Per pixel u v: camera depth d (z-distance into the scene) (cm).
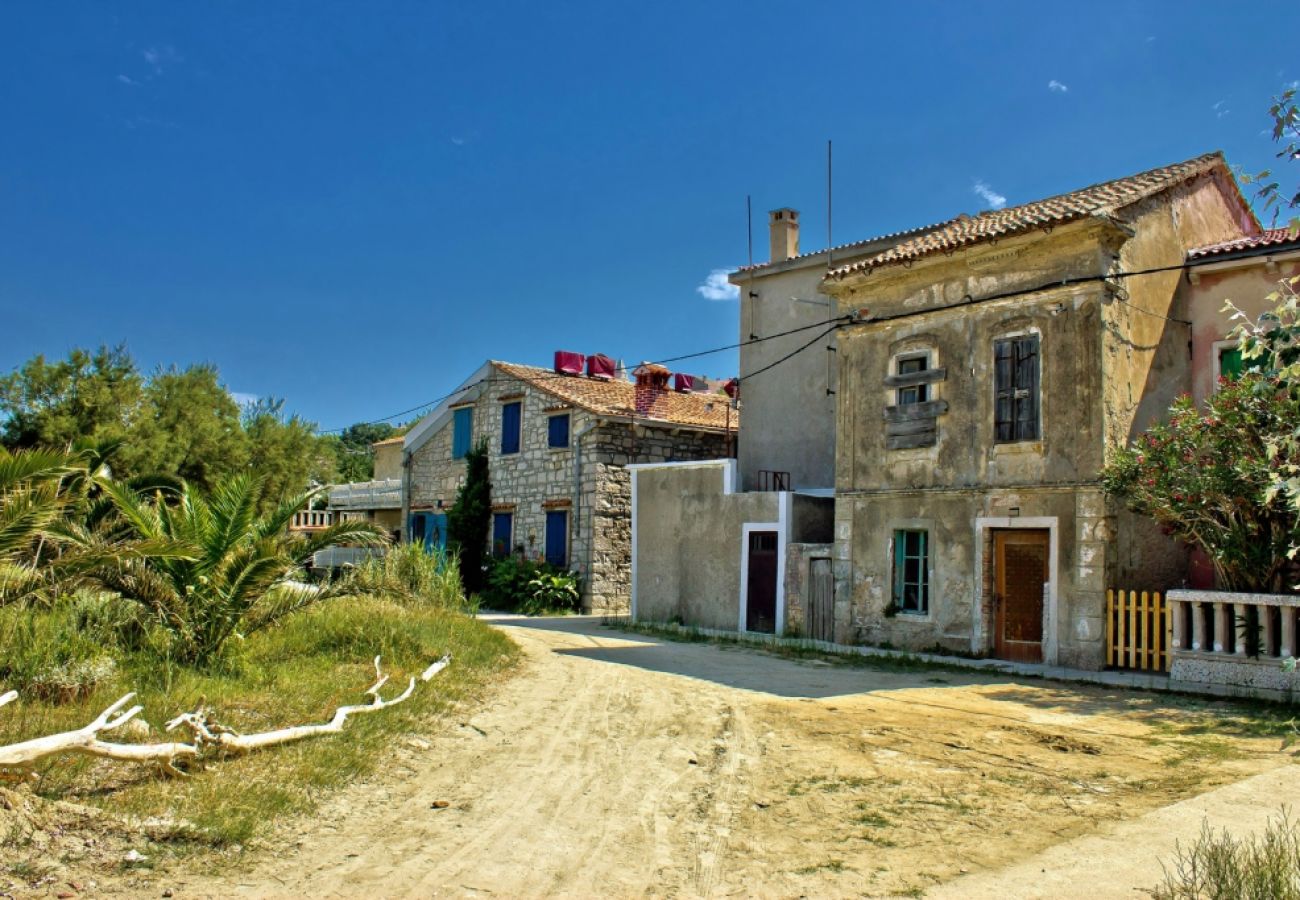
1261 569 1084
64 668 786
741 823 600
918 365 1533
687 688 1112
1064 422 1328
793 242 2234
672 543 1961
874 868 514
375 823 585
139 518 994
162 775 620
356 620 1236
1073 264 1339
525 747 802
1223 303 1423
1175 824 568
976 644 1394
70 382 3114
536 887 489
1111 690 1120
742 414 2144
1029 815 605
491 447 2723
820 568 1684
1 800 509
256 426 3797
